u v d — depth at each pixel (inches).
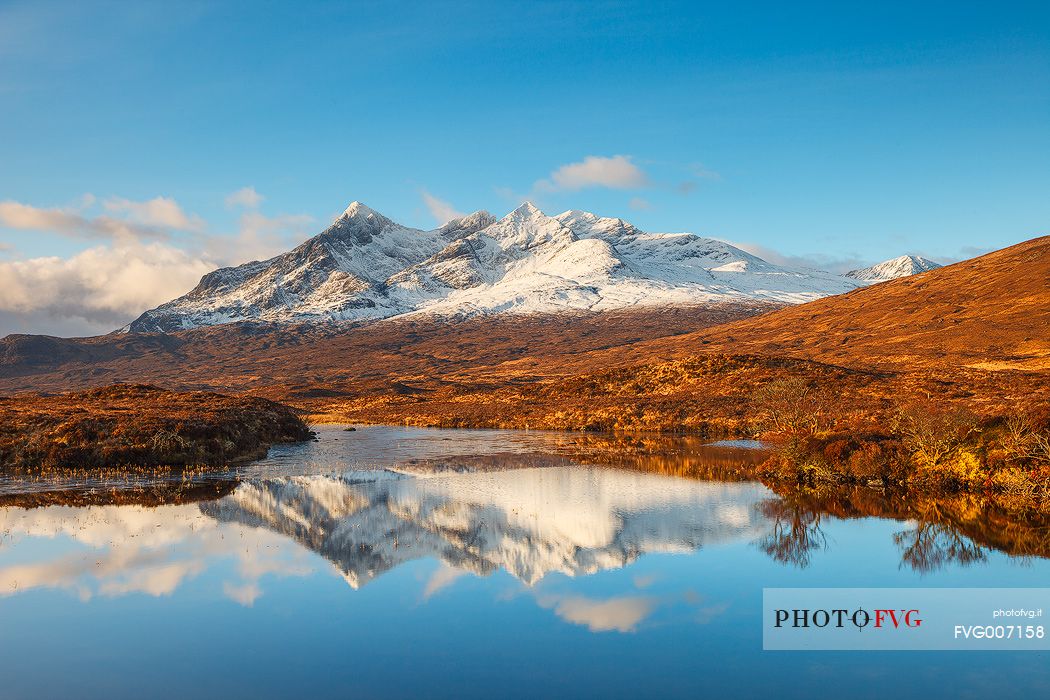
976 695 808.3
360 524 1616.6
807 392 4109.3
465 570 1270.9
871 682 837.8
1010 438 1921.8
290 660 892.0
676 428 3946.9
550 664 886.4
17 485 2023.9
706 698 798.5
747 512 1750.7
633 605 1094.4
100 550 1349.7
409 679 842.2
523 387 6018.7
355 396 7465.6
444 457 2822.3
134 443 2391.7
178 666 871.7
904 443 2149.4
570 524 1628.9
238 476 2271.2
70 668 861.8
